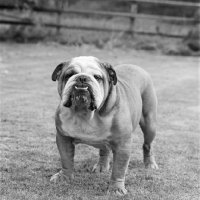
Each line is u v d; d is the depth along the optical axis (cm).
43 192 580
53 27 2572
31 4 2586
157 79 1625
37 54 2117
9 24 2491
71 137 604
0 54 2039
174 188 621
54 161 718
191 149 820
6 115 998
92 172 680
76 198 564
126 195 581
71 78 527
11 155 736
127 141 588
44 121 968
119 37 2591
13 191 579
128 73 688
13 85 1376
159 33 2620
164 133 923
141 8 3150
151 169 704
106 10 3206
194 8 3075
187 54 2458
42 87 1369
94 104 522
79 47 2403
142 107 702
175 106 1189
